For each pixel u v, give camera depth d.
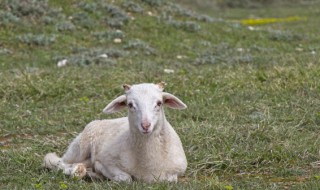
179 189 9.98
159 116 10.23
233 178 11.52
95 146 11.25
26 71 20.41
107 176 10.74
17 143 14.20
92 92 18.28
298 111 15.70
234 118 15.26
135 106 10.05
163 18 29.89
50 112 16.78
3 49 24.45
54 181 10.95
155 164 10.41
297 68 19.55
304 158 12.40
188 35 28.36
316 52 25.58
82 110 16.67
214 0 58.91
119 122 11.27
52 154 12.25
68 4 28.94
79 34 26.80
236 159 12.30
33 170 11.83
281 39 29.78
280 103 16.45
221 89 18.23
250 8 58.31
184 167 10.75
